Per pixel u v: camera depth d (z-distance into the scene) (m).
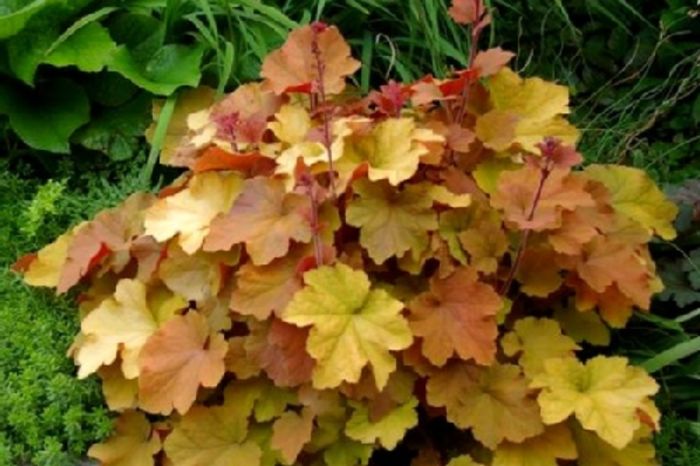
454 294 1.23
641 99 1.55
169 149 1.46
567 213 1.25
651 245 1.41
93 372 1.30
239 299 1.23
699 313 1.33
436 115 1.35
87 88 1.53
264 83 1.34
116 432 1.29
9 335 1.35
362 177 1.25
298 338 1.22
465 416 1.22
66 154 1.52
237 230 1.24
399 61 1.55
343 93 1.46
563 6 1.63
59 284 1.33
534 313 1.33
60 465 1.27
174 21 1.53
